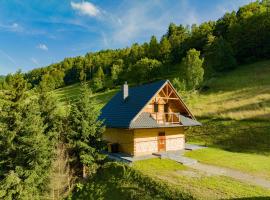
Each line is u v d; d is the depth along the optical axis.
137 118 28.16
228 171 22.19
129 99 32.88
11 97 21.08
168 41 112.81
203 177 20.36
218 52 74.38
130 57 122.25
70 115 24.06
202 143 36.53
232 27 88.12
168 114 32.19
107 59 140.62
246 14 96.25
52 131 23.67
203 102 50.94
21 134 20.64
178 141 32.59
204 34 104.62
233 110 42.84
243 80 59.69
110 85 93.94
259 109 40.56
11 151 20.58
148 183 19.77
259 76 59.59
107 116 32.56
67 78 140.12
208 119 42.56
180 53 104.56
